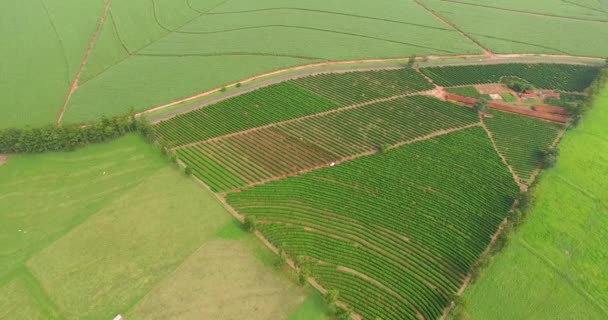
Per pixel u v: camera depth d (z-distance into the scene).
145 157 83.06
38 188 76.94
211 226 70.25
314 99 99.69
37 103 98.06
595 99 96.88
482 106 94.75
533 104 98.44
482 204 74.50
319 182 78.19
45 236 68.88
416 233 69.44
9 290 61.66
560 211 73.12
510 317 58.88
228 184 78.00
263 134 89.75
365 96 100.94
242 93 101.69
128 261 65.19
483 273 63.72
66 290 61.62
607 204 74.56
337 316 57.75
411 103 99.00
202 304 59.69
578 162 82.75
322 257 65.62
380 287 61.97
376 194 76.12
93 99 99.44
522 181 78.94
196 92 101.75
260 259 65.31
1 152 83.62
